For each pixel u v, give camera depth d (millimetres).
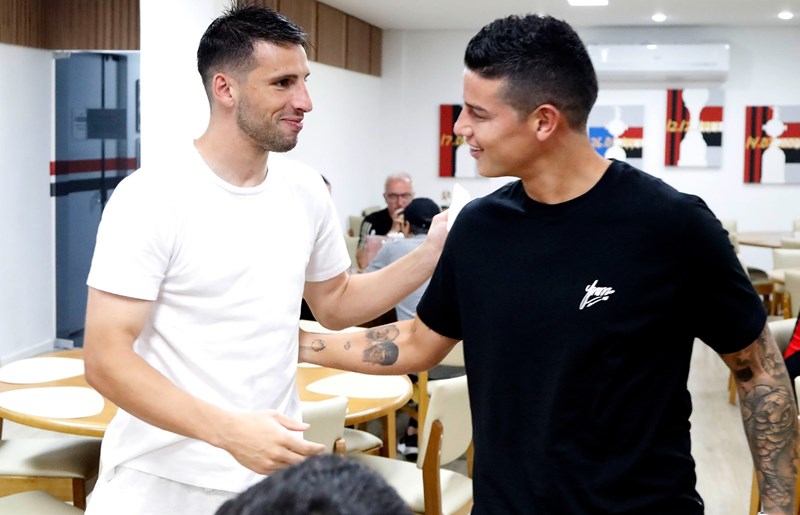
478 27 10688
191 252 1899
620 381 1538
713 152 10766
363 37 10289
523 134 1560
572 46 1548
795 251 7332
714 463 5113
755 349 1608
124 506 1997
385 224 7539
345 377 3684
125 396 1808
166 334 1920
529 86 1532
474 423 1676
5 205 6766
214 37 1914
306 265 2105
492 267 1625
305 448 1743
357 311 2209
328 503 684
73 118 7336
